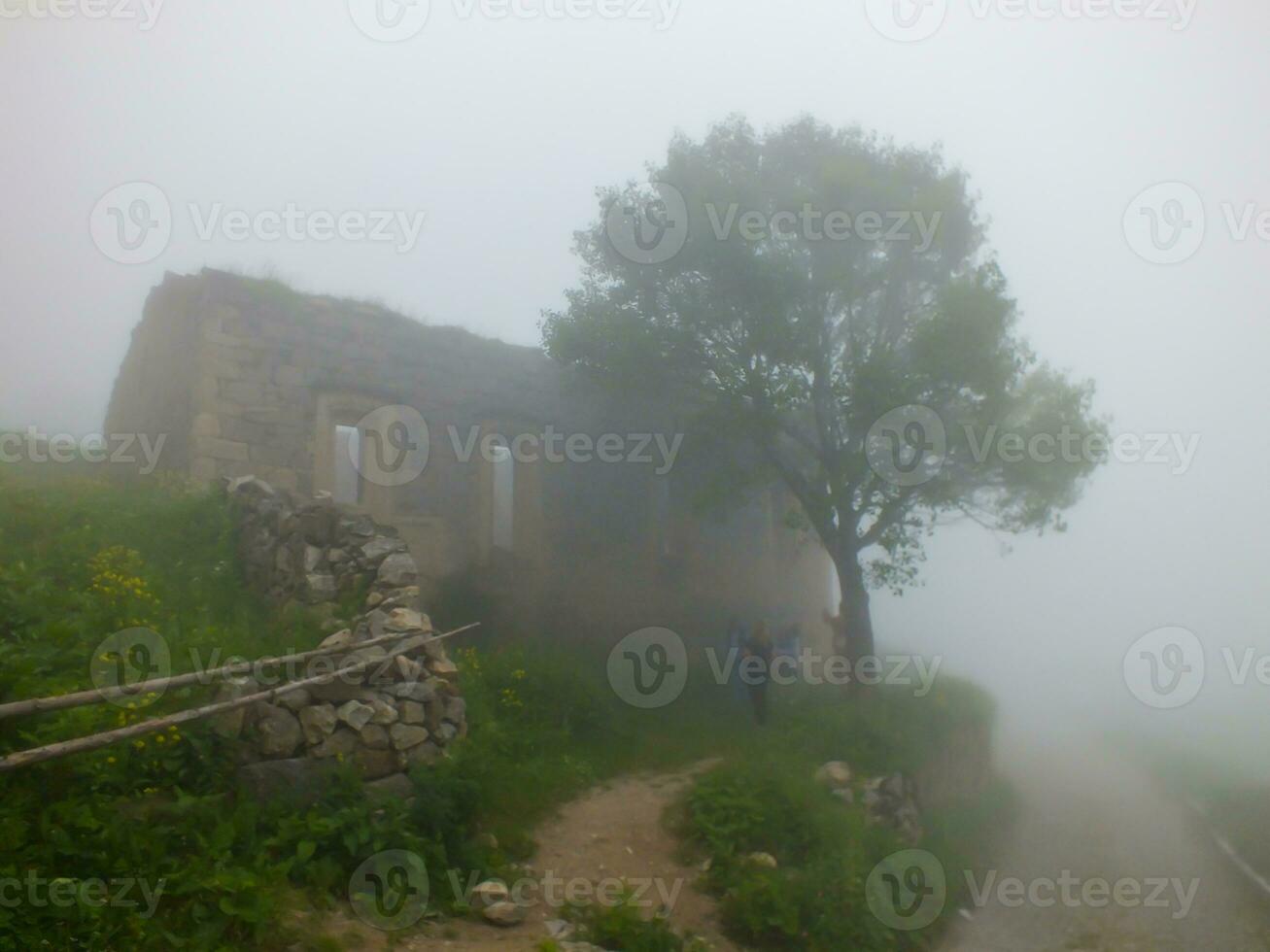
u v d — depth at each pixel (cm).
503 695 1091
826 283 1366
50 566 882
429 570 1476
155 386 1468
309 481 1362
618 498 1745
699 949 688
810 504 1428
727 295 1376
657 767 1094
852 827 913
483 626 1476
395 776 733
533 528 1617
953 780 1351
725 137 1420
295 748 692
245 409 1317
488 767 836
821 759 1134
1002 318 1314
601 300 1436
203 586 962
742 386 1389
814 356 1377
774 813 889
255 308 1348
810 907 768
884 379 1298
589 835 859
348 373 1429
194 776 631
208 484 1216
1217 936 895
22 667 599
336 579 913
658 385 1440
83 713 601
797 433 1428
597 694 1184
